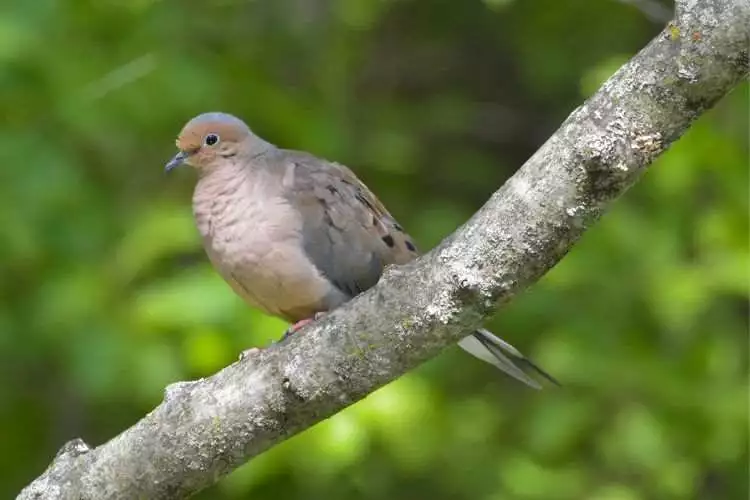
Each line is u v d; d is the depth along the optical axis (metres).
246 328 10.95
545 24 14.98
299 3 13.62
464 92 15.64
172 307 10.93
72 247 11.41
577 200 5.16
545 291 12.51
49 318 11.08
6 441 13.32
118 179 12.10
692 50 4.86
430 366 12.12
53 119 11.46
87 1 11.94
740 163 11.84
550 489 12.00
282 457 11.06
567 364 11.96
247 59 12.98
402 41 15.51
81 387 11.34
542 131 15.71
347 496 12.91
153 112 11.59
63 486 6.14
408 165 13.94
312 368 5.67
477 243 5.32
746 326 13.02
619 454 11.78
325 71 13.61
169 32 12.20
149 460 5.99
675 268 11.91
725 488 13.42
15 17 11.34
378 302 5.52
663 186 11.73
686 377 12.02
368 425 11.08
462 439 12.22
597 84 11.76
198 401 5.90
